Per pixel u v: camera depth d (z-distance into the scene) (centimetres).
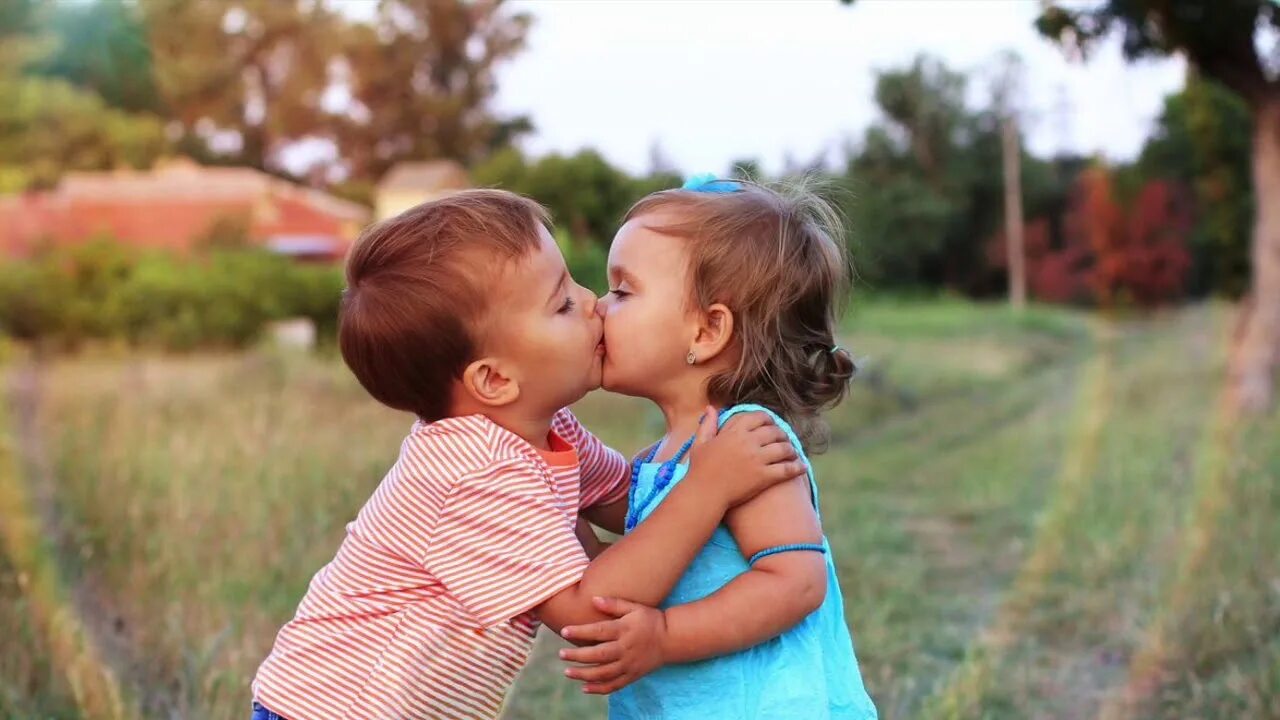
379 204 3161
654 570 173
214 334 1499
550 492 180
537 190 2736
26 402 920
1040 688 390
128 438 656
